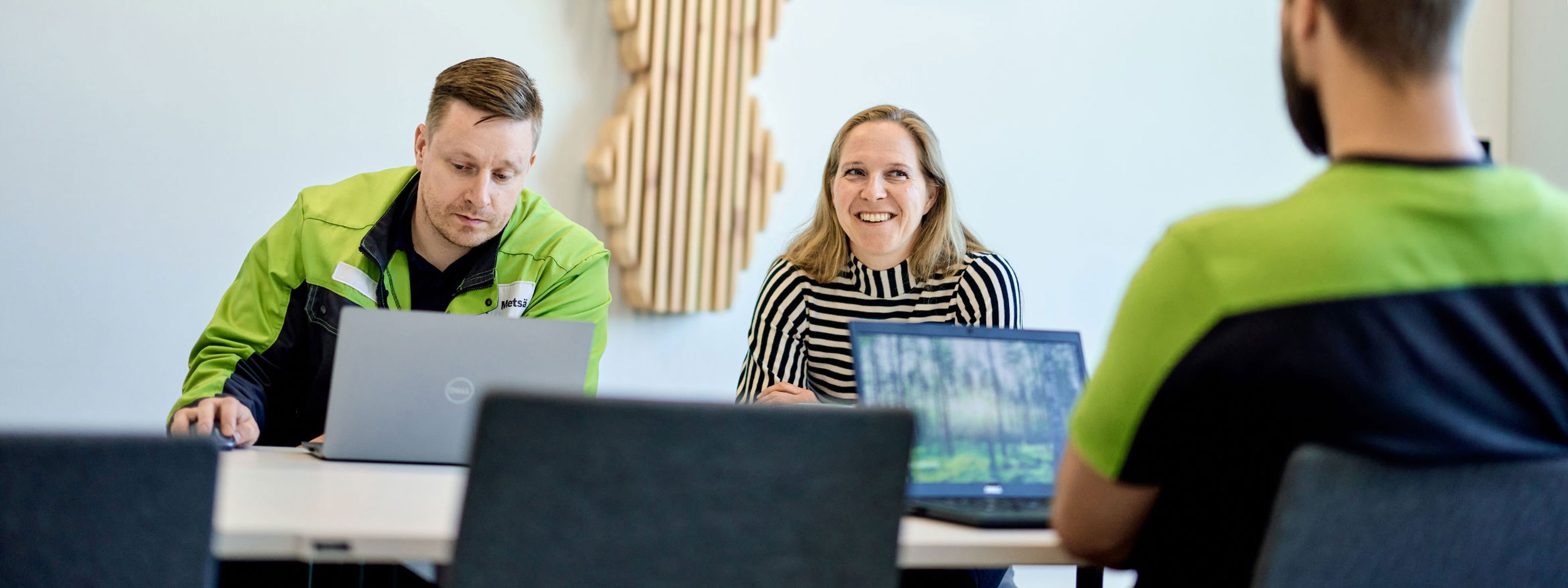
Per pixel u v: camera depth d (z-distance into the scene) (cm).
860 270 239
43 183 291
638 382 349
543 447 83
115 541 79
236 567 180
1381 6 96
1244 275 95
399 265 226
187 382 206
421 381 167
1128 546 111
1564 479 91
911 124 237
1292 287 93
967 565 111
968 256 239
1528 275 95
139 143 300
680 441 86
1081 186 403
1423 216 94
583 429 83
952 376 154
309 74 316
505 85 216
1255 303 94
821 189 246
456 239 218
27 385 289
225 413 176
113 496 79
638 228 343
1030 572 396
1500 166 100
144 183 301
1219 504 99
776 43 363
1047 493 153
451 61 329
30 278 290
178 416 174
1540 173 421
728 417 86
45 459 76
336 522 101
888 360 151
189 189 305
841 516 91
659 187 346
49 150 291
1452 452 89
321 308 218
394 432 167
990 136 390
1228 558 99
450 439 169
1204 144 421
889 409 91
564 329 173
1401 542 89
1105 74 407
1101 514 106
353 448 166
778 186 362
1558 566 93
